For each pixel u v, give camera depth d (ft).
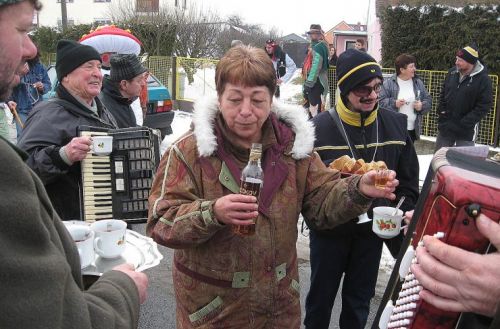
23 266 3.14
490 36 31.01
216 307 6.44
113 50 20.08
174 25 60.29
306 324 9.95
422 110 21.58
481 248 4.13
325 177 6.98
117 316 4.08
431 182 4.62
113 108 13.67
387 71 33.91
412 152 9.78
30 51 3.97
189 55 62.95
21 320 3.11
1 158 3.22
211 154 6.35
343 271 9.71
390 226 8.21
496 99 28.04
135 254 7.42
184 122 37.96
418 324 4.51
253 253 6.30
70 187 9.86
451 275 4.04
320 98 35.09
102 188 9.51
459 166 4.62
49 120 9.85
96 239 7.18
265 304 6.42
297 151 6.65
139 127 9.98
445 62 33.37
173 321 12.16
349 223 9.07
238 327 6.44
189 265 6.53
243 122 6.17
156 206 6.38
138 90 14.01
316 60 34.12
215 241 6.28
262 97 6.19
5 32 3.67
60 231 4.07
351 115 9.41
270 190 6.41
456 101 22.26
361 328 9.77
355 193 6.52
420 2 34.91
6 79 3.80
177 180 6.40
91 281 7.02
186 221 5.91
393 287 5.03
